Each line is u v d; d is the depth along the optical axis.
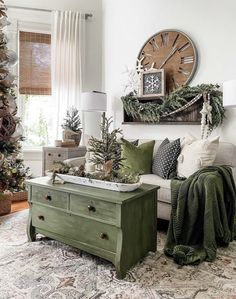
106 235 2.00
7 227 2.85
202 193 2.25
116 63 4.26
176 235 2.30
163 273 1.97
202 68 3.42
